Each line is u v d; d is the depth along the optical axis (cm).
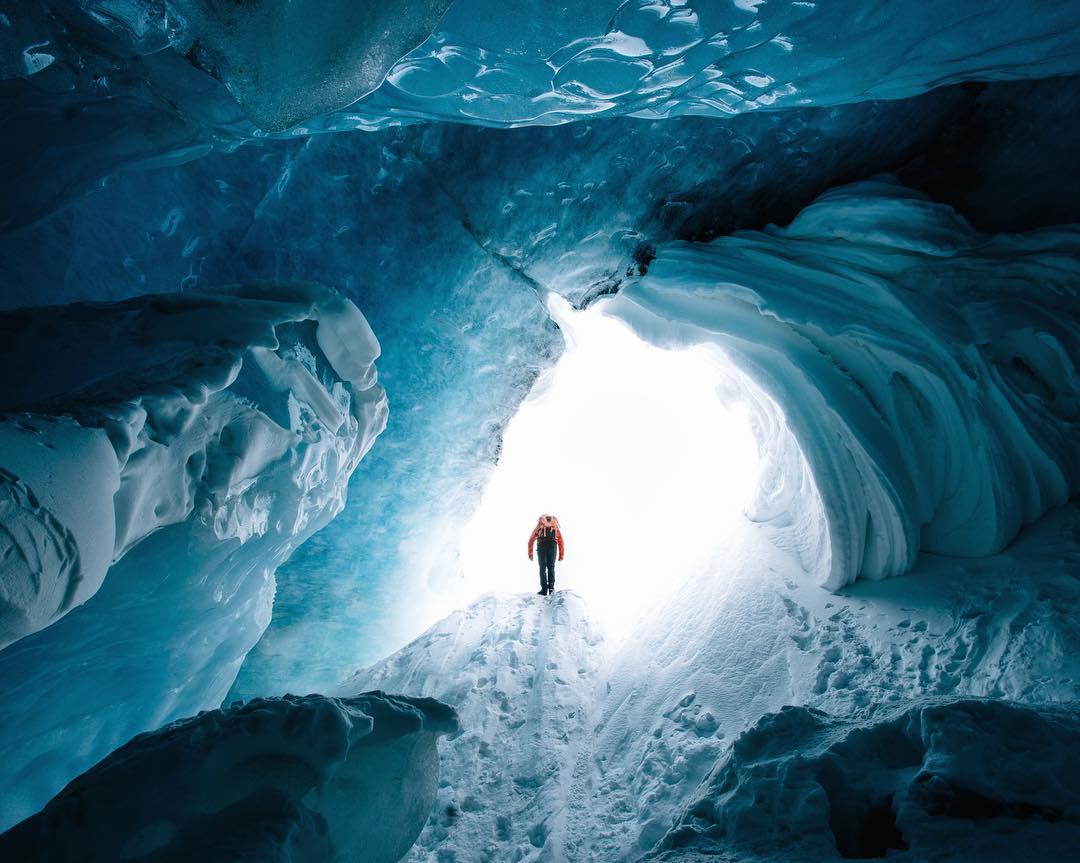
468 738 646
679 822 330
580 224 771
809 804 281
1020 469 637
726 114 534
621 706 658
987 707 293
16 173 463
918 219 671
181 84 420
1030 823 238
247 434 510
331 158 720
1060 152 681
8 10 344
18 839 260
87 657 486
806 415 671
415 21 309
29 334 470
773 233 770
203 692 673
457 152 721
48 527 319
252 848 246
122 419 386
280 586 944
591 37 383
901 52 416
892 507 635
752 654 627
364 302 812
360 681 822
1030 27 390
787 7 361
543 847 509
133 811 266
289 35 305
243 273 773
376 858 329
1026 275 666
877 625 593
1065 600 525
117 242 735
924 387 651
